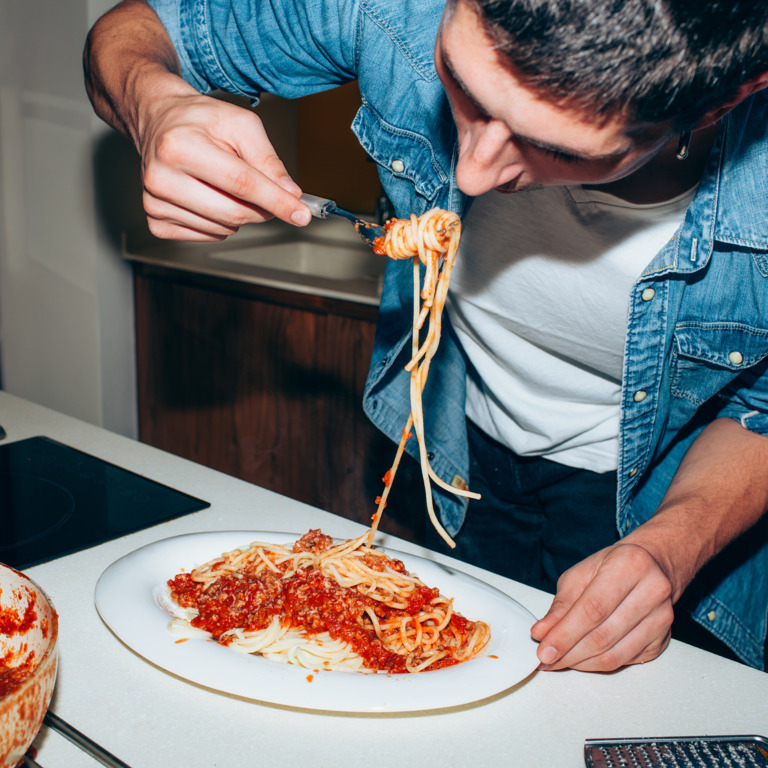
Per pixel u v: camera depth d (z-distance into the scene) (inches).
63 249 117.5
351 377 93.7
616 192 38.7
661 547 35.2
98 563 36.9
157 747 26.0
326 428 97.9
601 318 44.3
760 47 21.4
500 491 60.1
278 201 34.3
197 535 37.9
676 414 49.5
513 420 54.4
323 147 120.9
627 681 31.7
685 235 39.3
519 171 26.5
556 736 28.1
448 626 33.6
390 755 26.6
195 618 32.3
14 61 114.8
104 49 46.7
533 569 61.0
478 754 26.9
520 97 22.4
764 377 43.2
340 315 92.7
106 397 119.7
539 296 44.9
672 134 24.2
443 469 57.0
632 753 26.2
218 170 33.9
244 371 104.9
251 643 31.2
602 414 51.9
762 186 38.3
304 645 31.3
